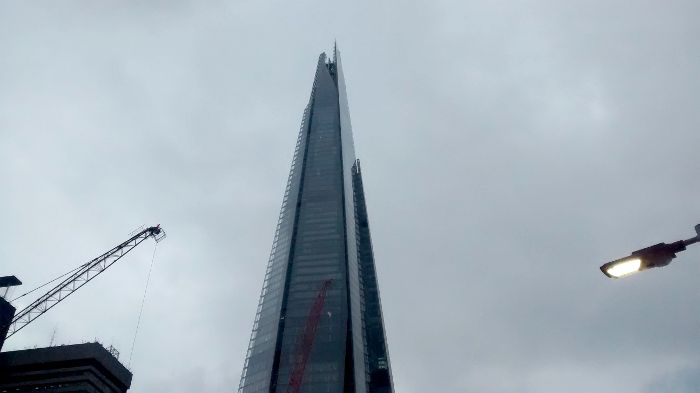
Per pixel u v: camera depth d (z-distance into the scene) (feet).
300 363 560.20
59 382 351.67
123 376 388.16
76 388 347.15
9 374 357.00
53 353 366.02
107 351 377.91
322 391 534.78
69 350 367.45
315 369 553.64
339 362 559.38
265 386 549.54
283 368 558.15
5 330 353.51
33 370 358.84
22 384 353.10
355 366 561.43
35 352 366.63
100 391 362.94
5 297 373.61
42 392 347.97
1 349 353.51
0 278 375.86
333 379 544.21
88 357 362.12
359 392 546.26
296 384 542.57
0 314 355.97
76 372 356.59
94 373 361.92
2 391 351.67
